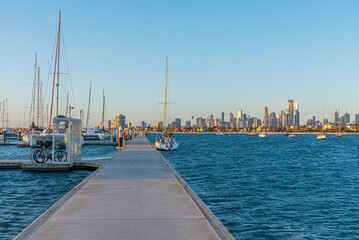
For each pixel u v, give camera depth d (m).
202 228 7.11
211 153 54.16
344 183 23.52
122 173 16.47
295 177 26.41
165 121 62.41
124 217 7.99
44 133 52.56
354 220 13.91
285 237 11.75
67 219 7.78
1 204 14.88
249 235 11.86
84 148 57.84
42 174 23.78
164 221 7.65
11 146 64.75
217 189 20.23
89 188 12.09
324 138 167.25
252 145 91.50
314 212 15.10
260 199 17.58
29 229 6.96
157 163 21.64
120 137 42.16
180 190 11.70
